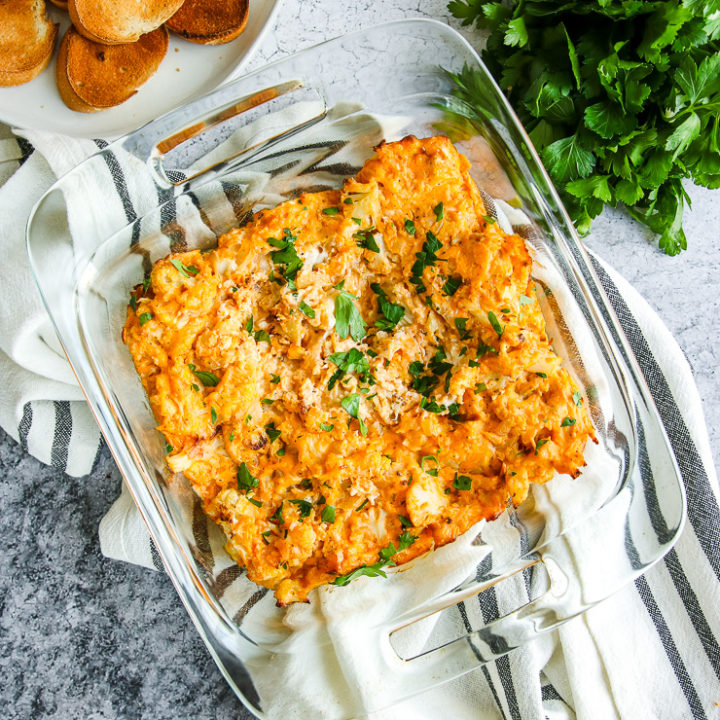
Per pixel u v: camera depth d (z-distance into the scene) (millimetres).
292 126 650
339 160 656
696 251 704
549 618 640
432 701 679
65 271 624
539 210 634
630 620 676
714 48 659
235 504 606
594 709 670
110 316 632
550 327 637
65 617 691
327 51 627
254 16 669
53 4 661
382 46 627
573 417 612
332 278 609
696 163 666
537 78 654
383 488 610
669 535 629
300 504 607
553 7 646
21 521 690
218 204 646
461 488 613
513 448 615
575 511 638
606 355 632
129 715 691
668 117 658
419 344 614
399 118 649
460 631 651
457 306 610
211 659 694
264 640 632
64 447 679
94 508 693
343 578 611
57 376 669
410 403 612
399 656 642
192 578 626
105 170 627
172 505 629
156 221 638
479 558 634
